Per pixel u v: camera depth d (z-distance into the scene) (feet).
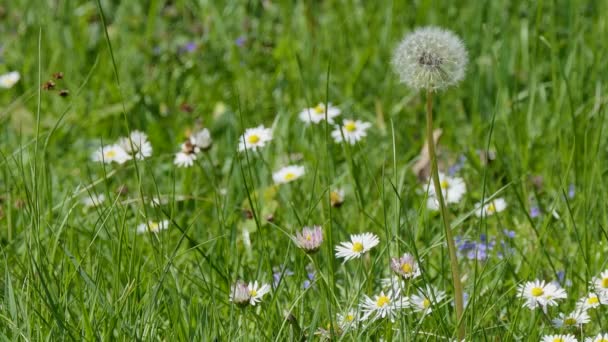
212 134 26.99
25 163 24.04
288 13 33.81
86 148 26.55
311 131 23.12
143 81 30.99
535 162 24.36
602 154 22.82
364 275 17.20
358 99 29.07
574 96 25.50
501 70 27.50
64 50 32.63
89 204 21.53
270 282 16.30
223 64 31.81
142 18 35.76
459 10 32.50
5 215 20.95
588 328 16.39
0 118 23.08
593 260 18.02
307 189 22.53
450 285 17.16
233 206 21.53
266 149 24.08
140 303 14.89
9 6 36.91
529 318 16.39
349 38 32.30
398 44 14.47
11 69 32.12
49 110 28.68
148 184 24.04
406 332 14.38
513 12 31.45
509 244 19.11
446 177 21.77
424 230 19.29
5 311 14.99
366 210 20.99
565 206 20.29
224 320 16.08
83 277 15.24
